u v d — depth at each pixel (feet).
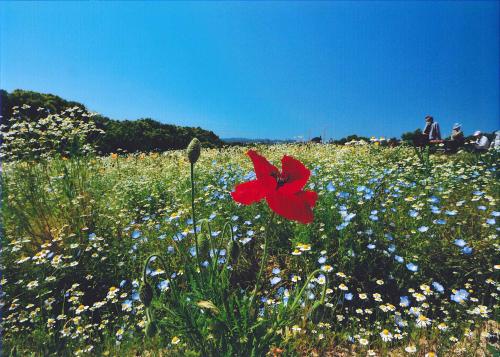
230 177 4.07
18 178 3.21
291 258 2.40
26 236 2.88
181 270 2.03
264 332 1.26
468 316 2.04
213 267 1.34
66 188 3.09
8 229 2.90
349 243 2.36
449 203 3.54
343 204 2.85
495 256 2.52
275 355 1.57
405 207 3.09
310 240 2.42
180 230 2.77
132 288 2.29
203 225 1.86
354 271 2.28
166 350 1.58
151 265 2.36
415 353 1.75
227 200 3.15
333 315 2.06
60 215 3.09
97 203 3.28
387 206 2.95
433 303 2.21
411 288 2.23
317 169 4.25
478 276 2.38
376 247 2.39
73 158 3.73
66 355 1.76
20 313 2.10
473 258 2.48
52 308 2.22
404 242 2.50
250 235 2.53
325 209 2.71
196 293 1.32
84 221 2.97
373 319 2.07
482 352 1.77
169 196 4.00
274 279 2.11
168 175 4.98
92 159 4.29
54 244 2.79
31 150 3.76
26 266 2.42
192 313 1.36
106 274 2.40
